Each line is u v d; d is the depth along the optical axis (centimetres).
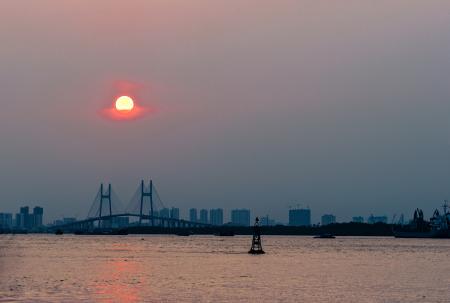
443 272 17050
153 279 14688
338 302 11050
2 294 11631
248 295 11775
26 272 16462
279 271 17138
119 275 15700
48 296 11425
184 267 18562
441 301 11231
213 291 12325
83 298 11225
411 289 12912
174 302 10888
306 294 11969
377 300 11312
